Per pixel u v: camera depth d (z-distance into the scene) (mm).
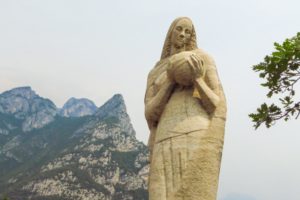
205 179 7969
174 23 9688
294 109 11461
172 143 8281
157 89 9242
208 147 8156
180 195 7879
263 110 11586
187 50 9508
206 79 8820
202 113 8531
